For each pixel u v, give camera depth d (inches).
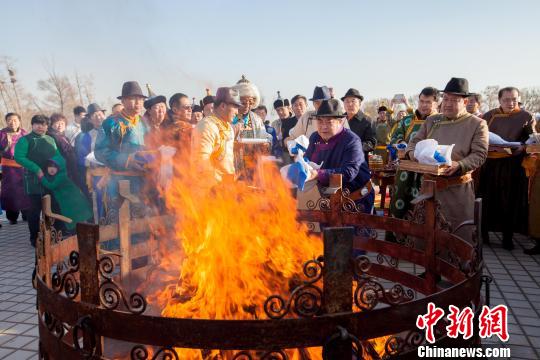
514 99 233.3
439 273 120.4
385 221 133.7
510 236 230.8
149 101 203.0
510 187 227.5
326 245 68.6
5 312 156.7
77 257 76.8
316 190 168.6
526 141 221.9
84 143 272.2
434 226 120.9
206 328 68.5
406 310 74.7
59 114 266.4
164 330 69.9
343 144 159.2
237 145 173.6
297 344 68.8
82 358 75.4
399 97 439.5
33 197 245.3
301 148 176.2
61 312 80.7
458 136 166.4
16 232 300.0
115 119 191.9
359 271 70.3
